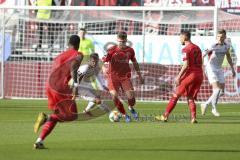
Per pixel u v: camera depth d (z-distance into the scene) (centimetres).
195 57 4209
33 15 6450
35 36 6444
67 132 3725
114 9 5969
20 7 6125
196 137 3528
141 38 6138
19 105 5562
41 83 6284
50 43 6438
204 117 4684
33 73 6284
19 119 4459
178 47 6031
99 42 6241
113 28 6431
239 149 3098
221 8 6881
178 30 6419
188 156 2880
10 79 6288
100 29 6450
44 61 6309
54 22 6450
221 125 4128
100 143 3278
